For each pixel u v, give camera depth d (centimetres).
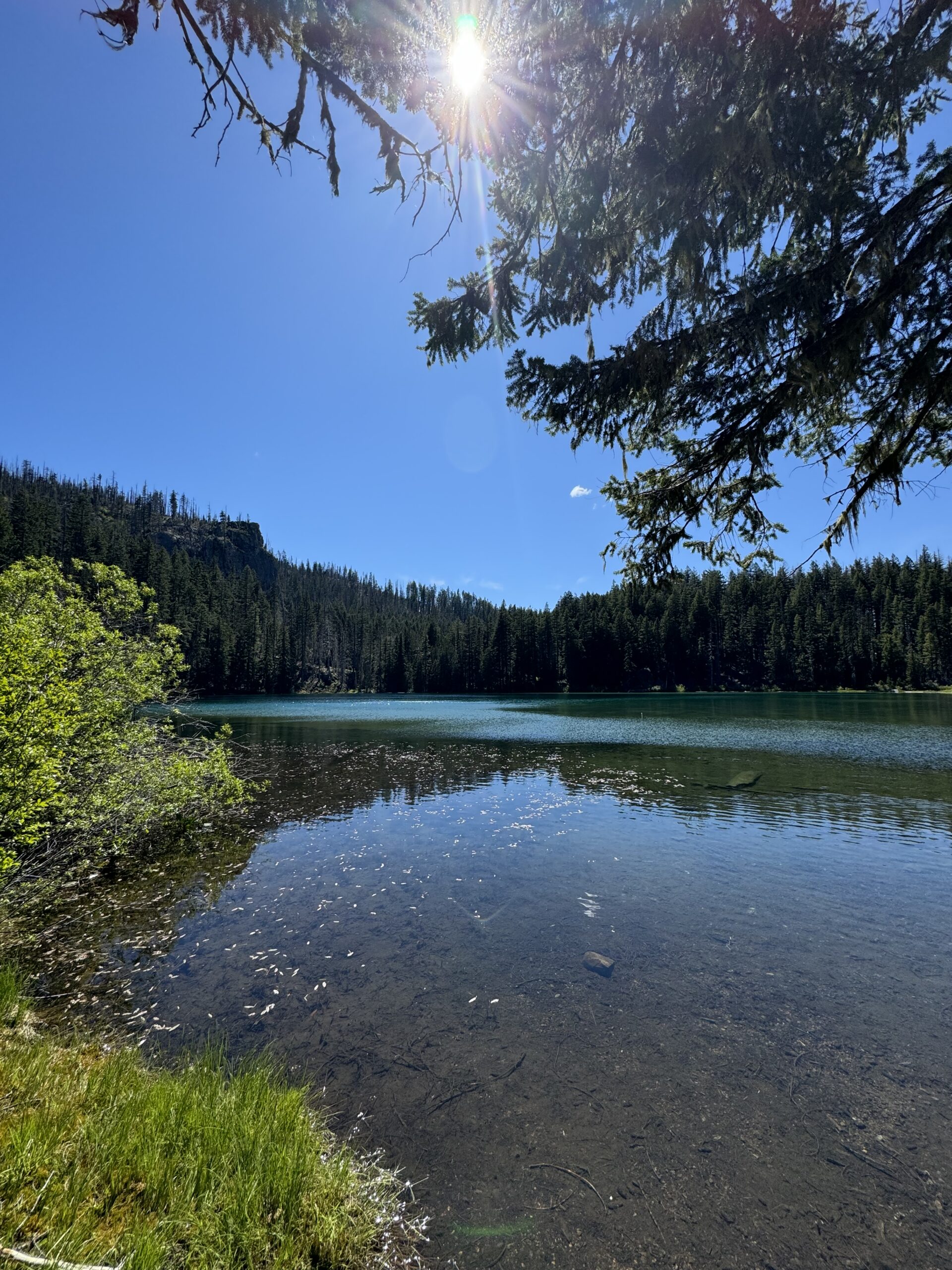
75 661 944
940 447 488
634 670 8638
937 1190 334
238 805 1452
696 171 363
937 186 357
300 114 290
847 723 3553
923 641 7406
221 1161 316
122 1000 562
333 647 12238
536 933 715
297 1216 293
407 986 587
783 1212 321
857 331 392
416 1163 355
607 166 382
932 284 393
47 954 668
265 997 568
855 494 475
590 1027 511
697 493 527
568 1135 380
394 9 279
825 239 406
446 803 1492
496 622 9581
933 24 308
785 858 1003
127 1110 354
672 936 701
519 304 466
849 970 613
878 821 1256
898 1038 491
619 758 2250
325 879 923
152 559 8650
